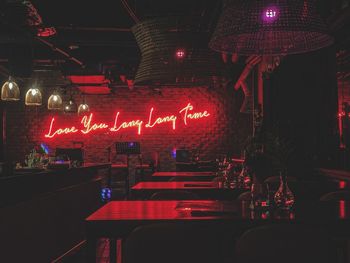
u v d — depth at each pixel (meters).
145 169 12.62
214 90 12.90
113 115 12.95
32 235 4.78
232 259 3.32
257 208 3.02
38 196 5.11
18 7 6.77
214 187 4.89
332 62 6.46
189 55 4.14
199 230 2.19
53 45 8.66
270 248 2.12
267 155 3.17
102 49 10.49
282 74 7.27
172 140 12.89
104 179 12.68
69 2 7.90
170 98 12.94
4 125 12.65
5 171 4.62
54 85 12.29
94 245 2.72
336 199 3.92
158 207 3.25
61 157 7.14
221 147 12.81
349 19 5.23
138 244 2.18
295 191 4.81
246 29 2.60
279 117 7.24
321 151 6.76
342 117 6.15
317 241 2.11
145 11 8.06
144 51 4.29
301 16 2.57
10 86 7.62
